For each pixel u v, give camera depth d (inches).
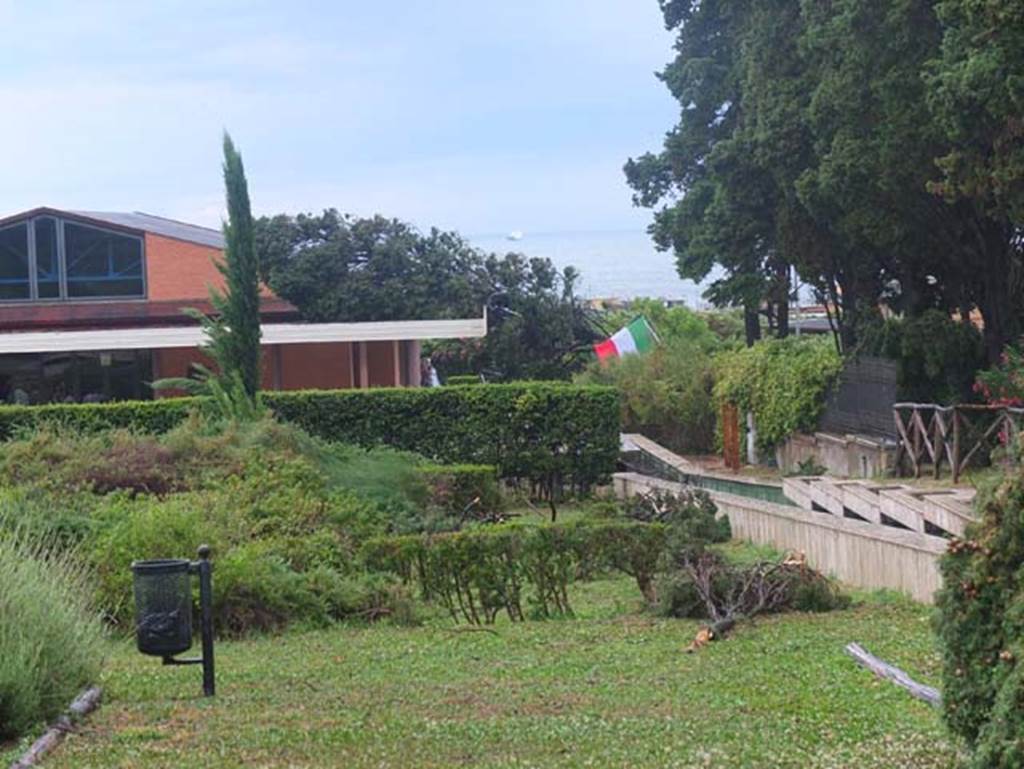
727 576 545.6
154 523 556.1
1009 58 828.0
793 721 316.8
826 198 1106.7
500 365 2071.9
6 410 1111.6
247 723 323.3
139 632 370.6
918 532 651.5
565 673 420.5
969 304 1202.6
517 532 585.9
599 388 1220.5
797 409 1342.3
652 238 1582.2
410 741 297.0
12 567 352.8
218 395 981.2
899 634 470.9
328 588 577.3
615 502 951.6
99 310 1657.2
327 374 1749.5
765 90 1195.3
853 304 1314.0
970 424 987.3
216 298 1109.7
